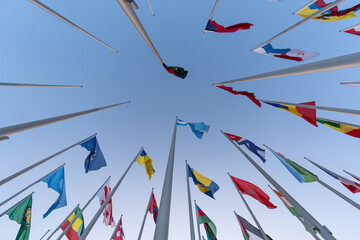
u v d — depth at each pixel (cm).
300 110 770
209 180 967
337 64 350
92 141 972
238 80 789
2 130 414
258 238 791
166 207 354
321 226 591
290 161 950
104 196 1033
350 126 745
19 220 820
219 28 792
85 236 594
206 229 916
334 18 704
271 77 564
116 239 942
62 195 883
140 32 541
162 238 287
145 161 1038
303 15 760
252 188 937
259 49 812
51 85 878
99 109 845
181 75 856
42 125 523
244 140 1041
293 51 755
